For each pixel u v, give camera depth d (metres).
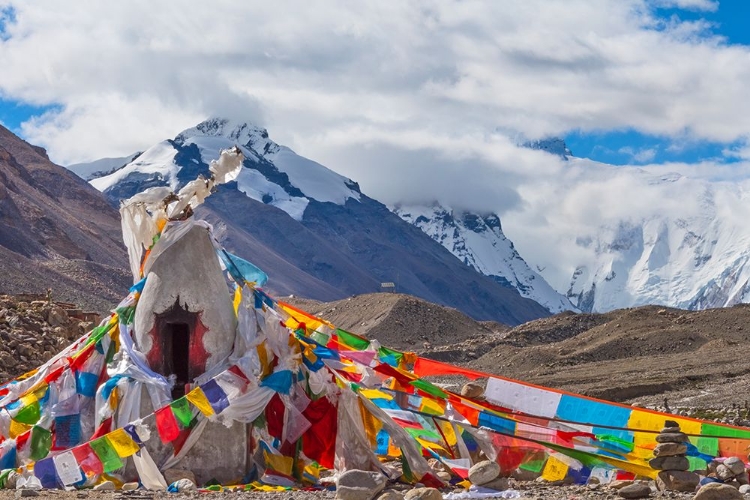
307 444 29.89
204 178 30.56
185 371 30.20
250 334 29.91
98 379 30.67
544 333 170.75
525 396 33.41
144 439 27.84
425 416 31.34
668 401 67.62
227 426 28.53
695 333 131.88
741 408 58.31
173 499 25.61
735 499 22.36
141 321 29.81
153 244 30.31
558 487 28.83
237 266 31.36
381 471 29.61
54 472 27.77
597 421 32.69
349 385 30.25
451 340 177.25
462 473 29.50
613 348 130.00
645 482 28.55
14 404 31.08
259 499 25.53
